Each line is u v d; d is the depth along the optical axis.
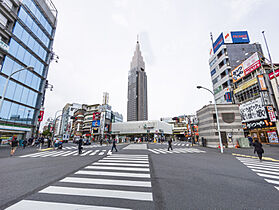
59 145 17.55
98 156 10.44
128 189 3.81
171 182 4.43
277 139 17.23
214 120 19.53
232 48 29.56
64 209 2.71
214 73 33.69
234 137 18.47
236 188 3.95
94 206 2.84
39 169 6.28
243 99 22.86
